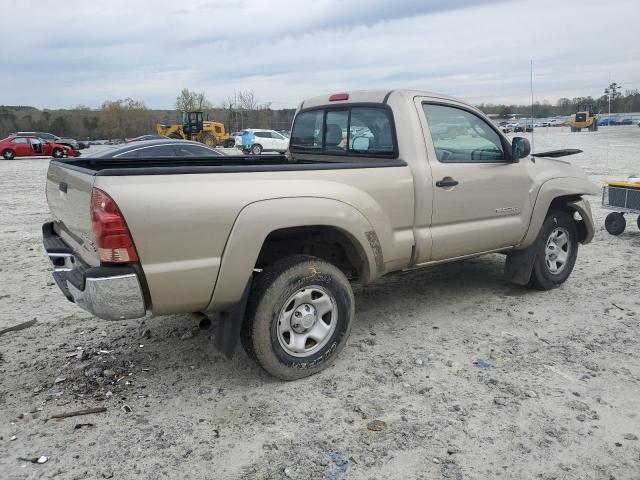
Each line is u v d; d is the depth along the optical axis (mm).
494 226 5000
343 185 3961
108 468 2957
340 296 3959
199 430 3307
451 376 3930
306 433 3264
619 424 3320
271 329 3666
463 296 5652
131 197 3127
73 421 3406
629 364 4086
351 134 5020
